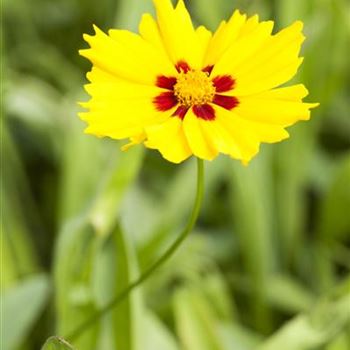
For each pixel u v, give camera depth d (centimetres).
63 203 50
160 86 36
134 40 36
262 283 51
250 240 50
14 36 62
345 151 60
